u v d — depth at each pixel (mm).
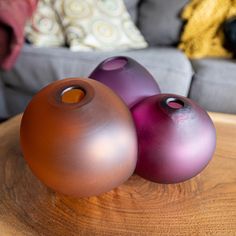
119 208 430
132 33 1305
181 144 399
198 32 1252
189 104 421
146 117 416
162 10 1337
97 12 1237
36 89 1145
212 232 395
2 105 1254
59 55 1084
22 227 397
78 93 385
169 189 467
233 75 1028
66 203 437
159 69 1038
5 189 461
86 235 387
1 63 1077
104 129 351
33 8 1174
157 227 401
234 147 577
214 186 476
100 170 358
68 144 343
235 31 1155
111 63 504
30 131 360
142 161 424
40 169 368
